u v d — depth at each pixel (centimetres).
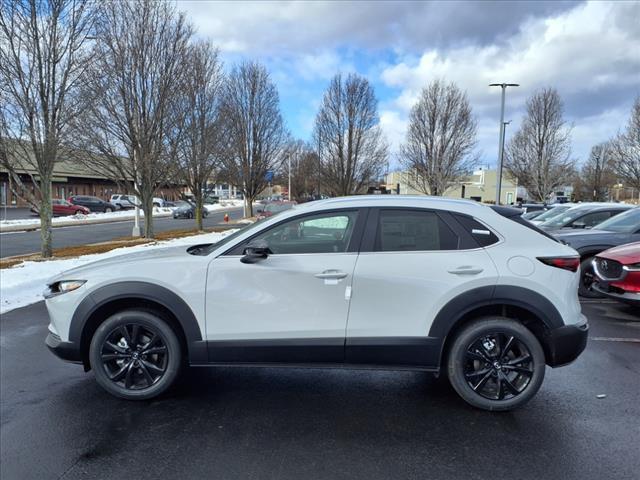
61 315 365
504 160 3881
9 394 385
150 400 372
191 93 1565
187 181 1942
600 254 672
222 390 394
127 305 374
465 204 369
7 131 1018
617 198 6312
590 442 309
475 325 347
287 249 366
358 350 348
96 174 1639
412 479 268
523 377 350
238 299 352
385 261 348
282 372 436
